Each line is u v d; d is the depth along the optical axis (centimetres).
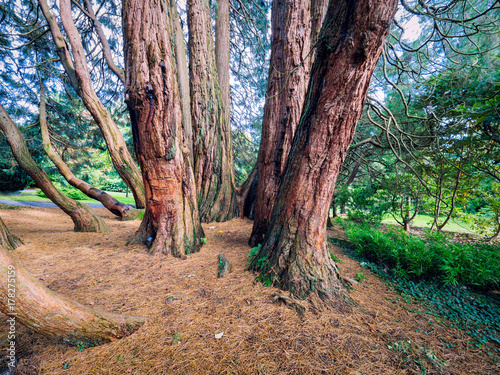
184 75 379
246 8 862
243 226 617
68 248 396
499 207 525
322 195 252
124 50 294
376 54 190
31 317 131
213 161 677
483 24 388
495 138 349
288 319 209
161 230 378
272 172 423
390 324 214
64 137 1002
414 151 549
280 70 424
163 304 228
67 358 158
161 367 155
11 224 584
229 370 155
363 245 409
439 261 309
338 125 224
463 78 425
